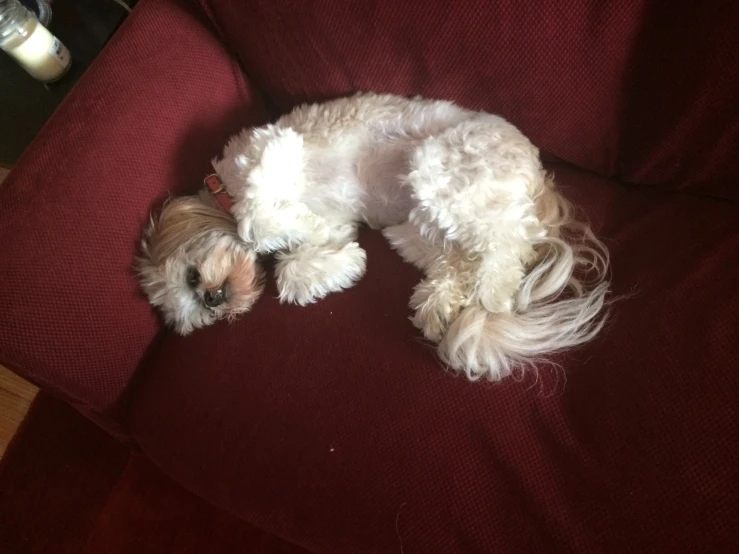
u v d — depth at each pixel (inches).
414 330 48.6
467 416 43.1
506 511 40.2
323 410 45.6
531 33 43.4
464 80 49.4
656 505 37.3
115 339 50.1
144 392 51.9
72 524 66.1
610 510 38.2
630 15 40.9
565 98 46.9
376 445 43.5
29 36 66.7
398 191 56.6
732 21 38.6
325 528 43.1
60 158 46.9
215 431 47.3
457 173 48.9
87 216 47.5
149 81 50.9
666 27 41.2
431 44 46.9
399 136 54.1
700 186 48.3
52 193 46.1
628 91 45.4
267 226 53.4
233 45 54.1
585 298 45.4
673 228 48.4
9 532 66.3
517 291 48.7
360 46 49.1
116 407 52.4
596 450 40.2
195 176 56.0
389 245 56.9
